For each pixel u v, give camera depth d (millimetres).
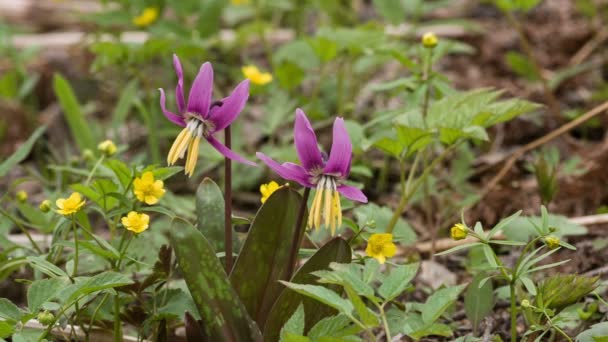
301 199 4004
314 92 7867
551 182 5707
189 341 3930
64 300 3846
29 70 9594
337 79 8680
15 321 3934
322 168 3650
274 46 10055
